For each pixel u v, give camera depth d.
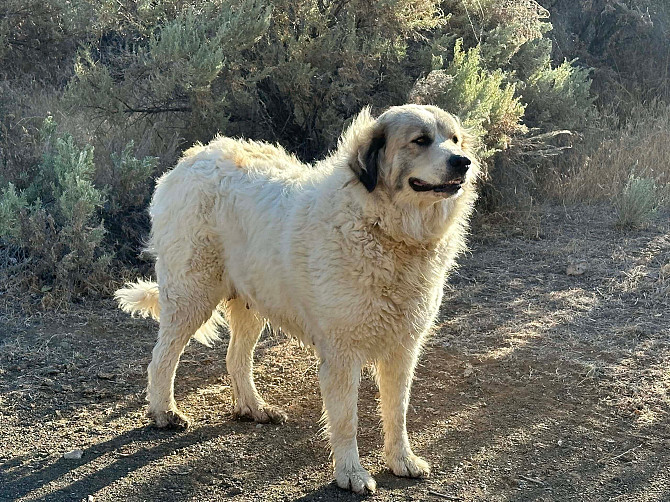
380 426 2.86
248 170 2.77
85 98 4.75
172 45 4.55
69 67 6.03
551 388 3.05
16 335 3.44
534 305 3.80
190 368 3.27
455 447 2.70
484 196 5.15
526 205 5.18
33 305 3.68
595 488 2.49
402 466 2.56
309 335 2.58
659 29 8.27
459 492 2.48
